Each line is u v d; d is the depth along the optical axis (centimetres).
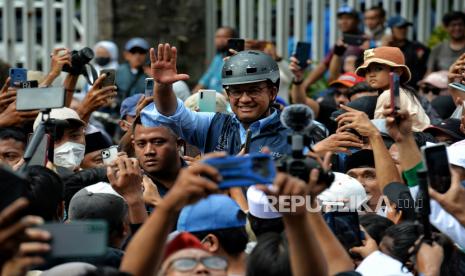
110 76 1316
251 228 955
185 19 1989
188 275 777
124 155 1039
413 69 1777
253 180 721
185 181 723
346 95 1543
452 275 920
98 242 692
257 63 1141
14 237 681
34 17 1886
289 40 1942
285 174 721
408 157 928
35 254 684
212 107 1278
